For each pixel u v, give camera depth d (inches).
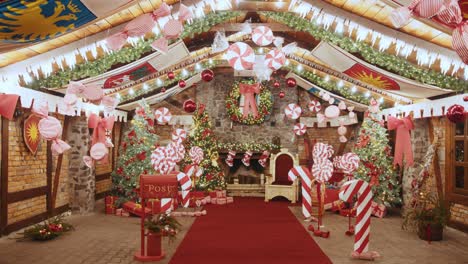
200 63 435.2
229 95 551.5
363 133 401.7
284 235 303.3
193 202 435.2
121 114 476.4
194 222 353.7
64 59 242.5
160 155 313.7
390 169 388.2
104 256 234.5
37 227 278.8
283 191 484.4
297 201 491.2
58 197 354.9
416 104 346.0
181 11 182.2
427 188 356.2
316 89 512.4
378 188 386.9
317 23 265.7
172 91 498.6
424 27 209.8
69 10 152.3
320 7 234.7
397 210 416.8
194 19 284.0
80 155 378.9
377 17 223.6
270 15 306.5
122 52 266.5
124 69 300.4
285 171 513.7
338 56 302.8
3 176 271.3
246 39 408.8
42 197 326.3
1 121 268.7
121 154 400.8
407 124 349.7
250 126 555.2
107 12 167.3
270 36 243.3
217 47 302.0
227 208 436.5
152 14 172.6
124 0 162.9
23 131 295.0
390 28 227.3
